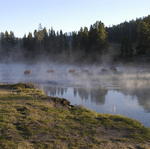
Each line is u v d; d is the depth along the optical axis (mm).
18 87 20484
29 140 8516
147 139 9391
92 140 8875
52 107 13047
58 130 9609
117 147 8414
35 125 9922
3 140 8273
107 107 18328
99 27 77500
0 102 13383
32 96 15695
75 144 8430
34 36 102875
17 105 12734
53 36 100562
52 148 8008
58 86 31141
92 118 11539
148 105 18984
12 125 9719
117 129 10258
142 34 70250
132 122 11250
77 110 13031
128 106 18719
